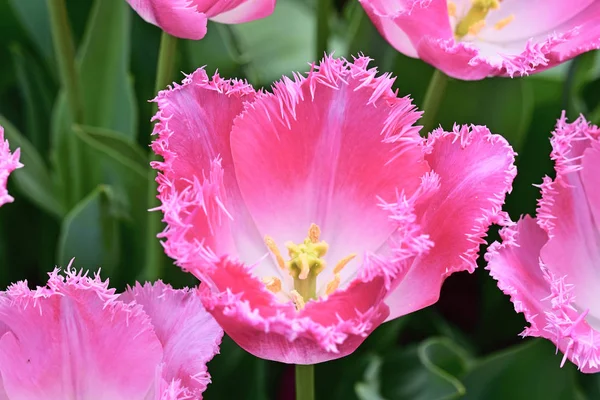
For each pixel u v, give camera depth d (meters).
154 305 0.65
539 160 0.88
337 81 0.66
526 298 0.66
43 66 0.93
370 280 0.61
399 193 0.67
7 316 0.63
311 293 0.69
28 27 0.91
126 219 0.83
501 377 0.79
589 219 0.69
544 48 0.71
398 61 0.84
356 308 0.62
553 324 0.65
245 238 0.68
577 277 0.69
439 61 0.72
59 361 0.64
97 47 0.86
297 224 0.69
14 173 0.84
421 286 0.65
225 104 0.66
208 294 0.62
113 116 0.87
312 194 0.68
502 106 0.84
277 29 0.99
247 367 0.80
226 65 0.87
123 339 0.64
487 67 0.71
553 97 0.88
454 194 0.65
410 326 0.88
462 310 0.91
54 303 0.63
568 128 0.69
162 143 0.63
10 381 0.64
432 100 0.75
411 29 0.72
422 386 0.80
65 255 0.80
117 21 0.86
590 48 0.72
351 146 0.67
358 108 0.66
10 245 0.88
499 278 0.65
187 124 0.64
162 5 0.68
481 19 0.78
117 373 0.64
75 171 0.86
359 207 0.68
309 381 0.67
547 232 0.68
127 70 0.85
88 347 0.64
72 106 0.83
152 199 0.75
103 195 0.79
